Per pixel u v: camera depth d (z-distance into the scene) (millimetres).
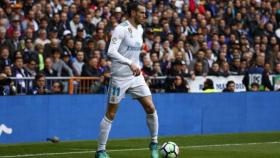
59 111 48688
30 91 48906
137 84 33875
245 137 52031
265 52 70562
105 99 50938
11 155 38250
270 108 59688
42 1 61969
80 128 49688
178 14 69750
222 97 56656
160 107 53094
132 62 32844
